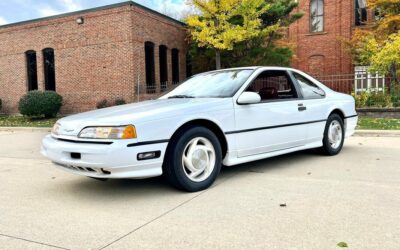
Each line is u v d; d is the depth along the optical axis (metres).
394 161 6.42
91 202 4.52
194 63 22.39
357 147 7.98
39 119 19.23
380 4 19.42
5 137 12.22
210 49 20.16
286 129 5.91
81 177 5.87
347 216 3.78
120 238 3.40
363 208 4.00
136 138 4.28
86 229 3.64
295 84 6.34
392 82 16.73
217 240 3.29
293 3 19.62
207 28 17.20
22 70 21.80
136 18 18.66
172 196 4.63
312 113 6.43
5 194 5.00
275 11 18.88
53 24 20.48
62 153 4.54
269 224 3.61
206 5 17.05
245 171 5.86
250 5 16.98
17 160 7.69
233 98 5.25
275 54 19.86
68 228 3.69
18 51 21.81
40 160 7.61
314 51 26.27
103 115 4.64
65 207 4.36
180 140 4.61
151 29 19.84
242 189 4.84
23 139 11.48
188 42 22.42
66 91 20.42
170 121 4.53
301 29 26.50
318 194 4.55
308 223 3.61
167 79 21.39
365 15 24.94
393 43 15.85
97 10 19.08
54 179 5.80
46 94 18.97
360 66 24.27
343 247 3.08
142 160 4.33
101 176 4.31
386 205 4.09
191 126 4.79
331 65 25.77
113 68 18.94
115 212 4.11
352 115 7.49
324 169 5.89
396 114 14.61
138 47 18.80
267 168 6.05
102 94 19.34
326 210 3.96
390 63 15.96
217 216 3.88
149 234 3.47
